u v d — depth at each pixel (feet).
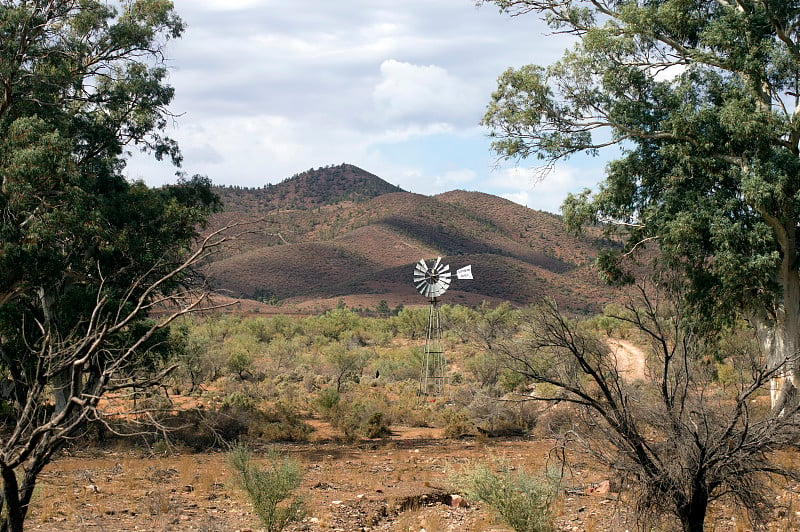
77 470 51.96
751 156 63.26
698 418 26.11
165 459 59.52
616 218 73.97
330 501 41.96
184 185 89.40
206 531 32.71
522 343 28.07
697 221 62.28
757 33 64.18
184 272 48.49
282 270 652.07
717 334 65.46
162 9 81.10
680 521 26.78
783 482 36.99
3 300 58.90
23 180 59.77
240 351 154.40
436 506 41.86
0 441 19.47
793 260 63.36
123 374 21.06
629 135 70.95
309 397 123.34
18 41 69.72
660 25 68.64
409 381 146.72
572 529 32.58
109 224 67.51
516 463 52.70
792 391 50.65
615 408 26.81
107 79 85.46
